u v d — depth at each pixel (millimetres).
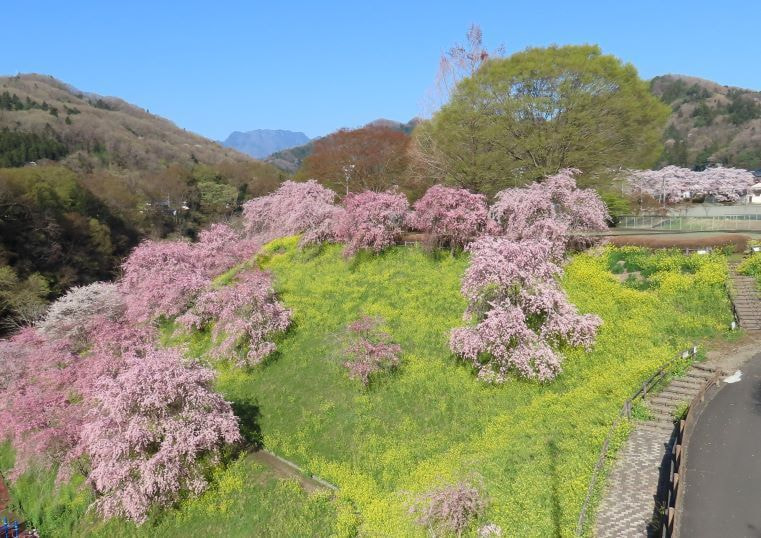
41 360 25078
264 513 16625
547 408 18453
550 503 13406
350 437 19312
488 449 17031
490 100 33000
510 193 28656
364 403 20672
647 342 21125
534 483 14359
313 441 19656
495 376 20344
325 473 17812
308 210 35656
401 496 15766
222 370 25406
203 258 37094
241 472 18641
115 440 17484
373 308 26562
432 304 26000
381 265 30641
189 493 17766
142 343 24906
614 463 14664
